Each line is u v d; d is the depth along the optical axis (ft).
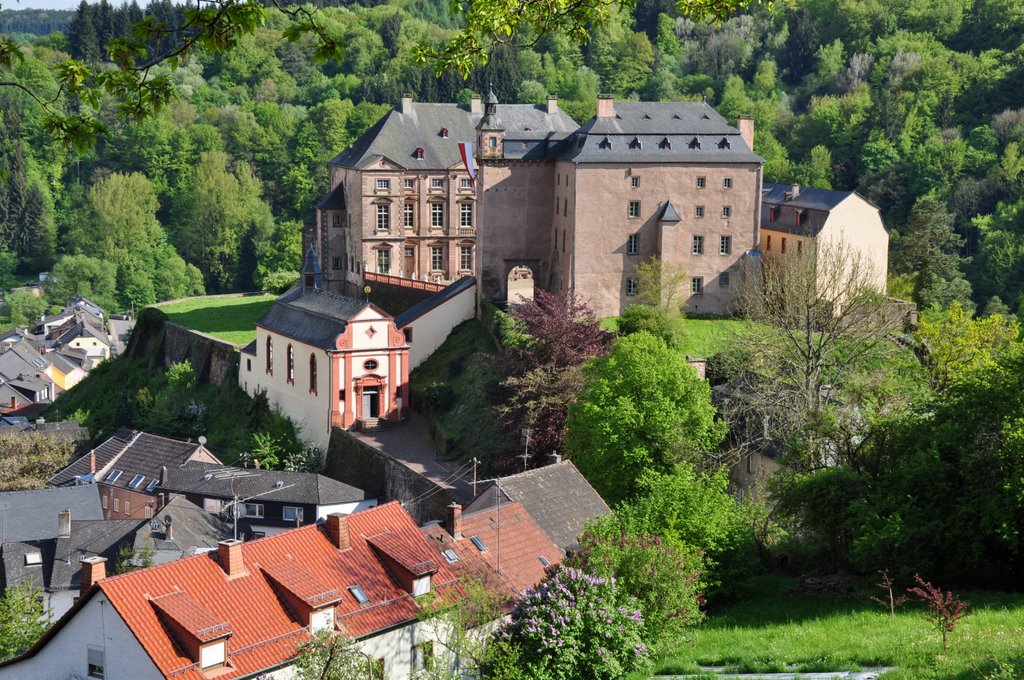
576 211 363.15
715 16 108.88
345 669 136.15
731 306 371.97
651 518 197.67
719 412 284.20
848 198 384.68
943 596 172.04
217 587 168.04
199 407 416.67
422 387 360.69
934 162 579.48
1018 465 179.42
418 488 303.48
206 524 305.94
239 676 159.63
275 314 392.06
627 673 153.17
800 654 151.94
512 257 381.60
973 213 560.61
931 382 260.01
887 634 154.40
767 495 256.11
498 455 306.55
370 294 440.04
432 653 174.60
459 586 186.09
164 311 503.61
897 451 203.21
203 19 79.56
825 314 265.54
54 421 472.44
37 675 167.63
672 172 365.81
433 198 456.86
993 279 505.66
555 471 240.53
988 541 186.19
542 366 305.32
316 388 359.46
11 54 78.69
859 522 194.70
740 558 201.98
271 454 359.87
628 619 152.46
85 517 323.57
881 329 268.82
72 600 272.72
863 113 640.58
